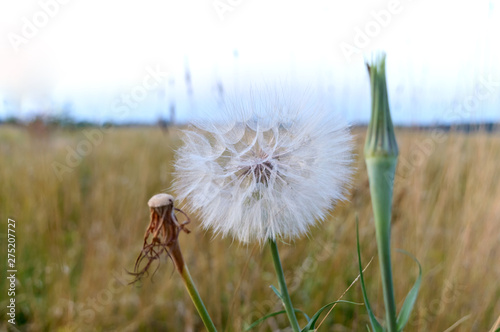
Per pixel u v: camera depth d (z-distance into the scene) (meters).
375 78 0.16
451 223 0.56
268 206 0.20
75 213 0.66
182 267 0.19
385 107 0.16
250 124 0.23
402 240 0.53
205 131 0.23
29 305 0.53
